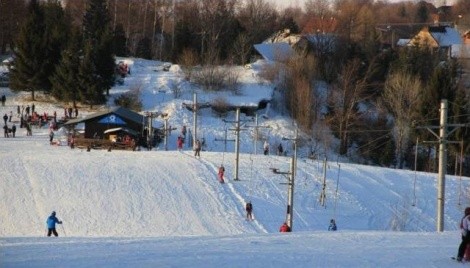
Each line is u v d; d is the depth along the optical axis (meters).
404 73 109.75
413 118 99.44
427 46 131.12
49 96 111.00
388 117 106.12
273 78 119.38
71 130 87.06
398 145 100.00
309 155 93.50
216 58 124.81
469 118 96.19
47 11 126.12
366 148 102.25
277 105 112.88
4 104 106.25
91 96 103.88
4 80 120.25
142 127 87.12
